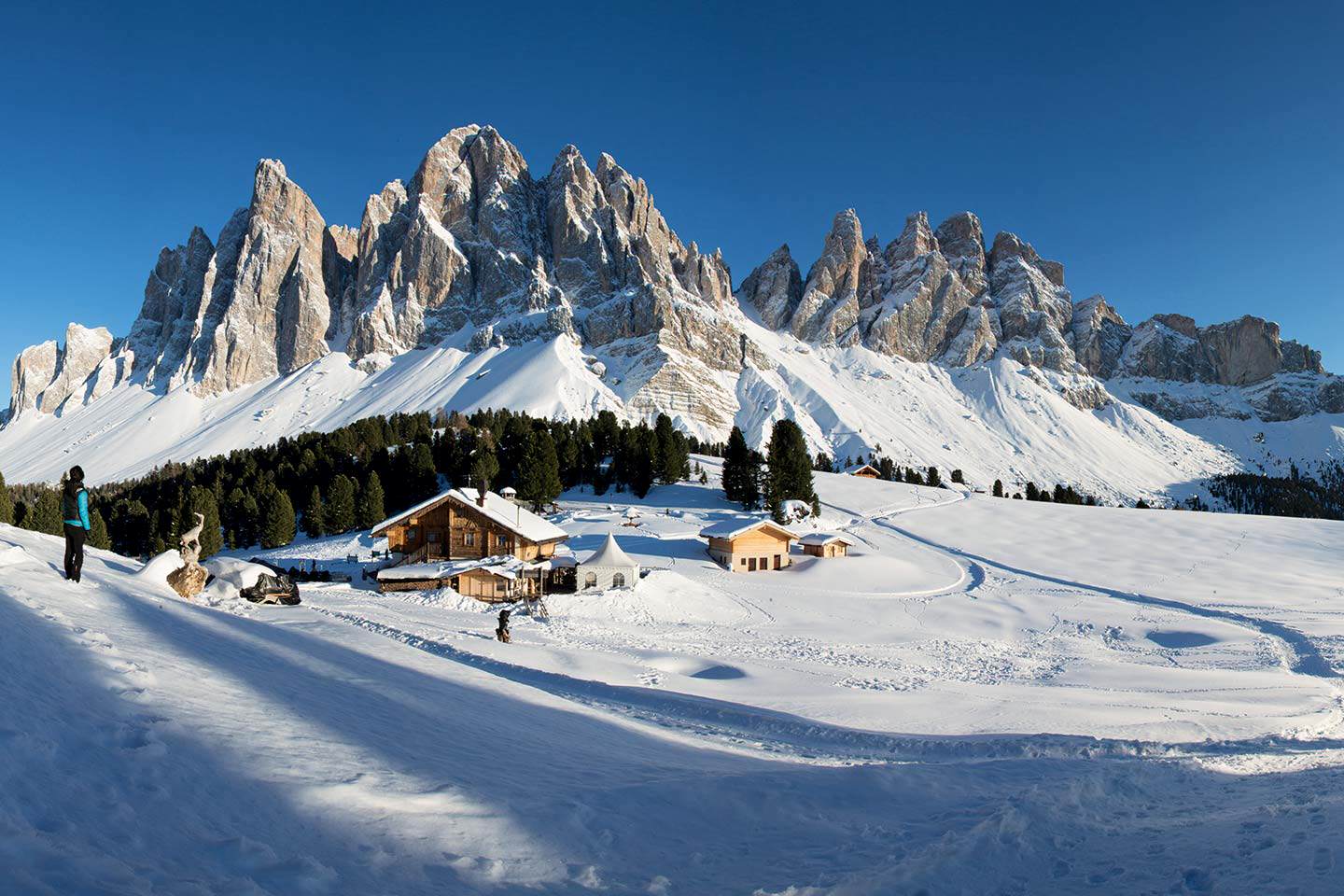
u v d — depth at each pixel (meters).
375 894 5.39
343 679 13.36
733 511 102.88
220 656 12.07
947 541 91.50
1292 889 6.75
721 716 20.80
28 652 8.35
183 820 5.66
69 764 5.86
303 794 6.88
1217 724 23.39
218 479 117.75
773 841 8.54
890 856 8.08
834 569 72.50
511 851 6.80
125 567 28.78
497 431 149.25
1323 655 43.78
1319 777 13.91
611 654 34.62
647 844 7.77
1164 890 7.32
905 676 32.75
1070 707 26.20
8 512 73.50
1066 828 9.67
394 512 105.31
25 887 3.97
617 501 111.56
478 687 17.09
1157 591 68.25
